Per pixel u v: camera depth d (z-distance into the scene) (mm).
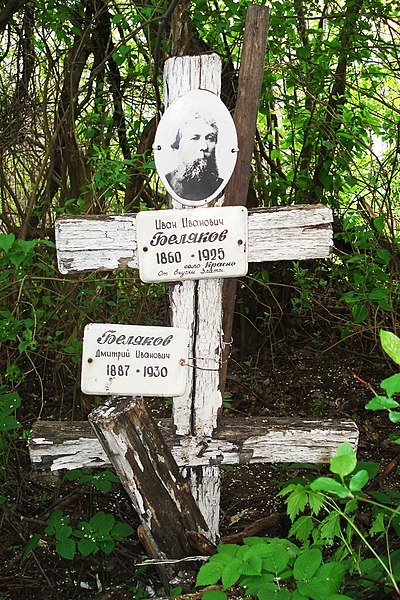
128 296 3186
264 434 2057
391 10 3463
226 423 2078
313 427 2059
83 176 3355
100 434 1833
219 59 1872
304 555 1532
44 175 3445
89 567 2416
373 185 3604
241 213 1898
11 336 2502
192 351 1995
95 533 2160
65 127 3395
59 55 3557
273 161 3893
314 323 3969
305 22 3689
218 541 2191
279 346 3828
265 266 3717
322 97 3617
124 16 3107
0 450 2629
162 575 1991
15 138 3438
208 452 2057
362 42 3455
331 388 3537
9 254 2307
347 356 3789
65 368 3254
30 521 2539
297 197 3730
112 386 1898
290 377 3633
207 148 1895
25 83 3461
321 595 1448
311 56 3445
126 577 2379
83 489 2650
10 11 2861
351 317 3811
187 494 1969
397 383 1321
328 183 3572
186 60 1867
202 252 1910
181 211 1898
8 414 2402
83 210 3031
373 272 3016
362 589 1757
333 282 3977
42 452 2018
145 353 1897
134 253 1940
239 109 1924
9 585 2332
